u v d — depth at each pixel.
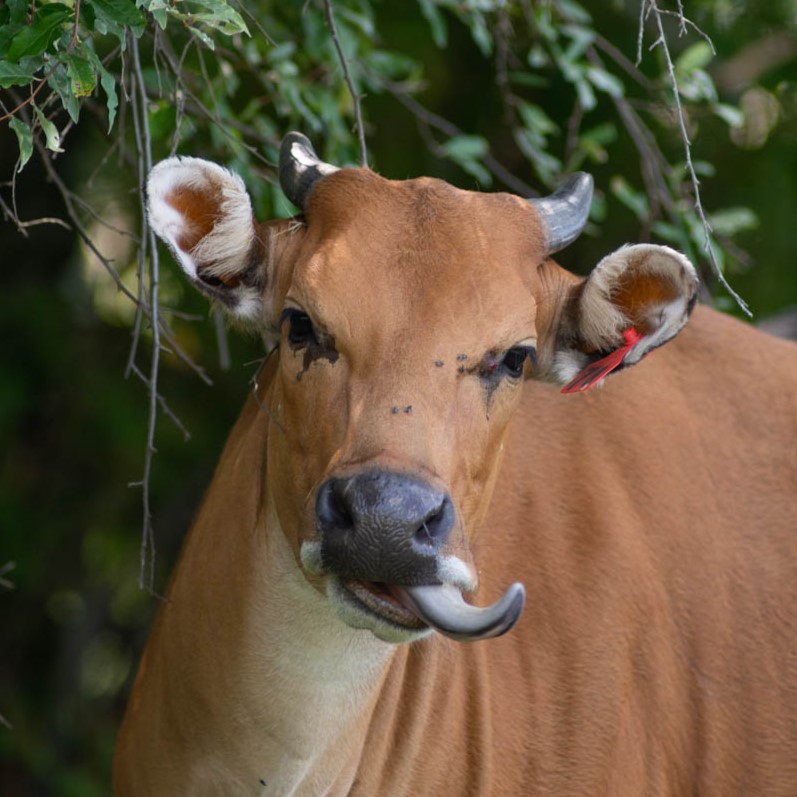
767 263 19.39
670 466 11.38
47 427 20.27
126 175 17.75
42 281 20.12
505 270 8.91
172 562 21.56
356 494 7.99
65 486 20.72
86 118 18.11
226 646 9.62
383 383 8.43
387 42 18.41
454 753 10.25
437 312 8.59
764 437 11.78
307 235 9.27
